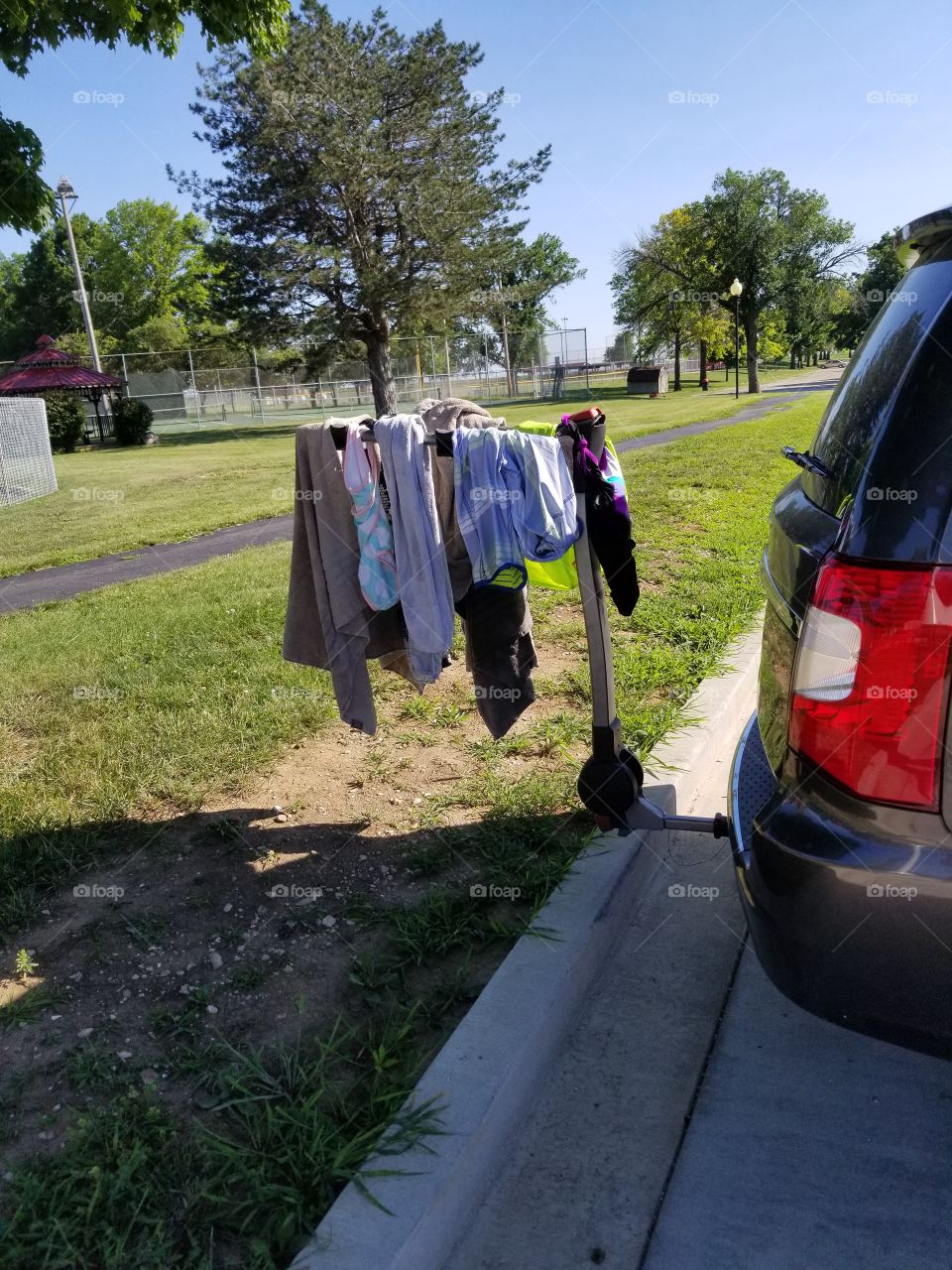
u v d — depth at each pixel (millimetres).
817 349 87562
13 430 16453
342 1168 1870
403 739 3965
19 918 2822
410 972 2543
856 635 1685
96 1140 1995
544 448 2635
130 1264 1737
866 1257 1783
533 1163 2057
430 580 2701
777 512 2502
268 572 7691
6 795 3564
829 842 1733
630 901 2936
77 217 62719
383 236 31641
